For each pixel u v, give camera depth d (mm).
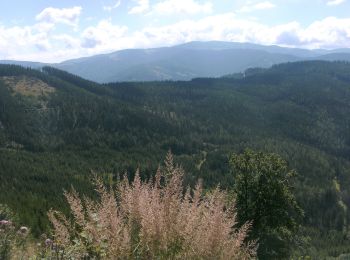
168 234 3021
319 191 126375
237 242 3041
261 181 26641
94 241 3055
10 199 52906
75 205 3105
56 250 3184
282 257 20859
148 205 3184
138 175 3375
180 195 3289
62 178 105375
